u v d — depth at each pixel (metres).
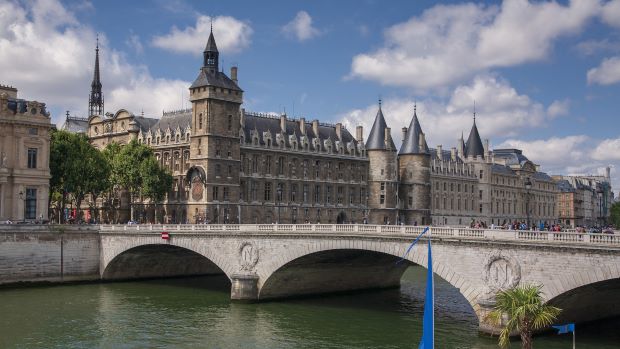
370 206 152.00
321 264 76.94
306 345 56.31
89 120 146.25
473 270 56.78
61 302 75.88
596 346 51.53
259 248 75.62
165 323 64.56
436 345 53.47
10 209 96.31
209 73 122.50
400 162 159.12
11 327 62.53
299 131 142.00
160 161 130.12
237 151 124.69
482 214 187.00
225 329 62.09
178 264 99.44
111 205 125.44
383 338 58.78
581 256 49.88
